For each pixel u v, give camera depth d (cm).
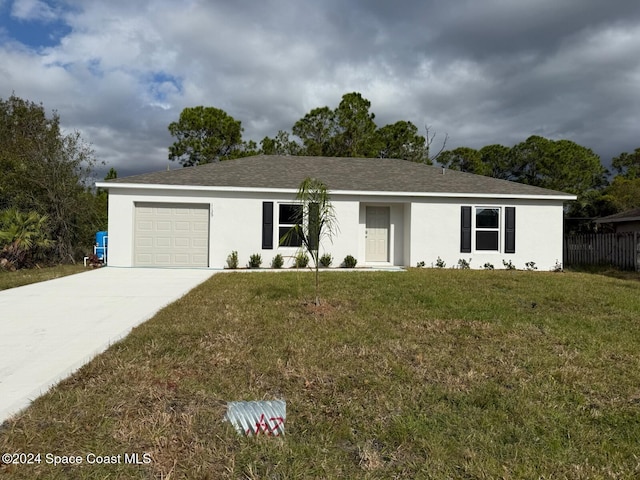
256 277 1029
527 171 3097
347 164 1681
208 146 2945
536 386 355
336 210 1353
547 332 532
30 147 1511
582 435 273
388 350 446
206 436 260
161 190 1264
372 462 237
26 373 356
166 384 338
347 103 2956
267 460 238
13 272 1167
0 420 270
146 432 259
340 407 308
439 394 333
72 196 1507
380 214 1447
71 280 970
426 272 1179
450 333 522
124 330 507
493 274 1159
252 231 1312
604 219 1873
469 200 1406
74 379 344
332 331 516
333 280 968
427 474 226
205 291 801
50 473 217
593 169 2870
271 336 489
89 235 1581
